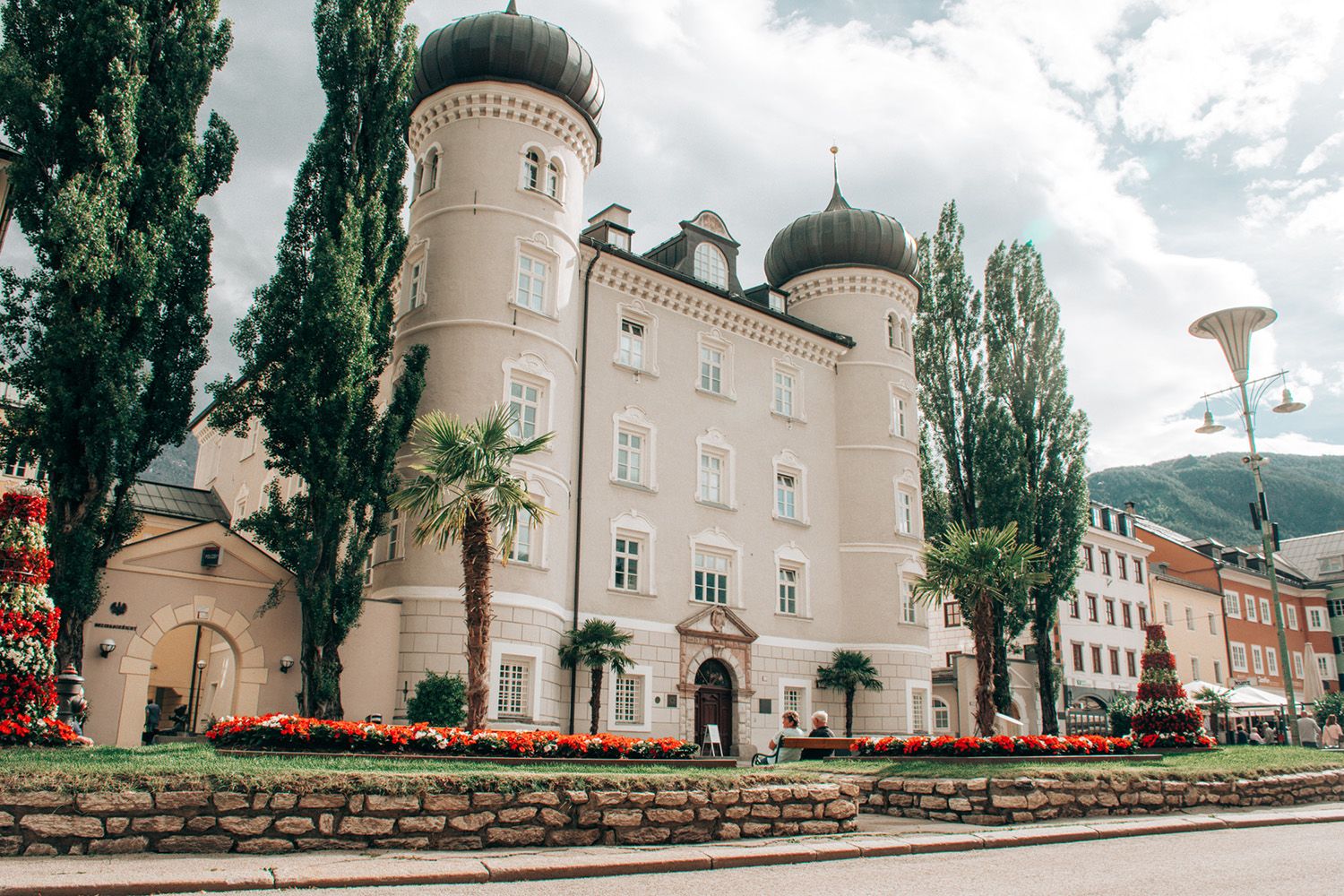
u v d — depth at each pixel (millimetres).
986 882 10609
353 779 11555
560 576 29797
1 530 14766
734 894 9555
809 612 37938
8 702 13969
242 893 9023
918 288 43719
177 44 23141
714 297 37281
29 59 21484
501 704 27141
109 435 20359
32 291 20375
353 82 27141
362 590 25141
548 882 10172
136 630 22766
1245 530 181625
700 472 36031
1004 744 20859
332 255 24625
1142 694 28516
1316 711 59906
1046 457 42375
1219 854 13133
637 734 31516
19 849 9875
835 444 41000
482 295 29750
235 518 41875
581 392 33031
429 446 20750
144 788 10562
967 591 26219
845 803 14969
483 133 31266
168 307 22969
